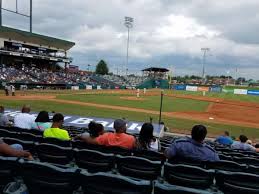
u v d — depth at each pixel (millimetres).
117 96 44781
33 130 7254
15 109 21203
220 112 31094
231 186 3602
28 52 61188
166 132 17125
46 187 3127
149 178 4129
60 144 5418
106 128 15500
